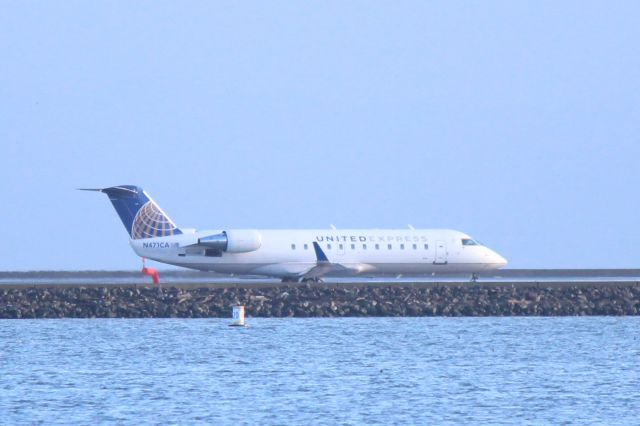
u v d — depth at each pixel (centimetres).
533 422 15188
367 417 15425
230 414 15588
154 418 15325
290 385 17925
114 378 18575
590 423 15125
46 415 15475
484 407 16162
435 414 15675
